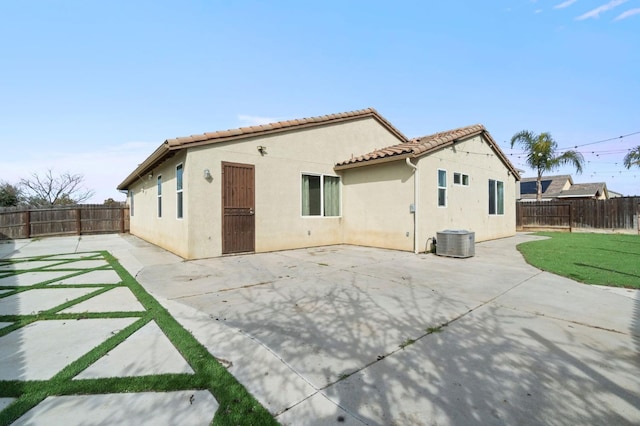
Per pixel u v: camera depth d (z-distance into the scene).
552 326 3.34
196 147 7.45
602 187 27.06
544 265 6.73
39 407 1.95
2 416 1.85
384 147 12.34
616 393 2.12
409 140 13.16
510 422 1.83
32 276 5.80
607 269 6.25
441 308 3.94
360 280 5.45
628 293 4.60
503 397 2.07
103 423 1.80
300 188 9.55
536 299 4.32
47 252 9.07
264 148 8.65
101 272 6.13
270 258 7.74
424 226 8.88
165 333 3.13
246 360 2.58
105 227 16.11
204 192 7.56
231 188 8.03
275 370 2.43
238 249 8.17
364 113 11.40
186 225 7.43
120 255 8.26
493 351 2.76
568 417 1.87
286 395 2.09
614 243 10.62
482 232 11.70
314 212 9.99
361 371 2.41
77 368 2.41
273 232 8.88
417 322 3.46
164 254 8.39
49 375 2.33
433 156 9.27
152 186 11.09
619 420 1.84
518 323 3.43
